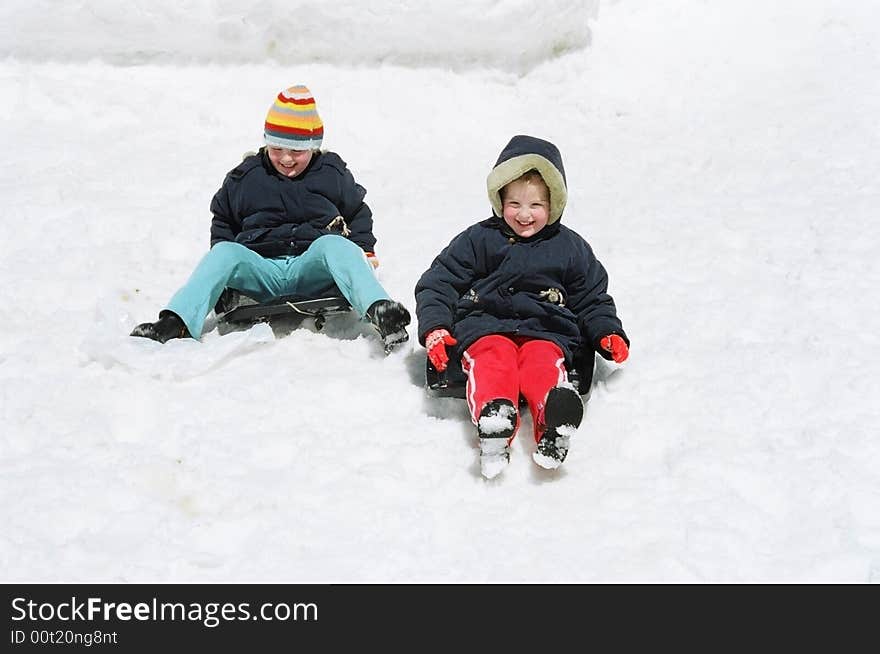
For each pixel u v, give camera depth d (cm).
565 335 675
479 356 645
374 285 714
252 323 777
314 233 774
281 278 769
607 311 674
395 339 702
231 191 783
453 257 682
